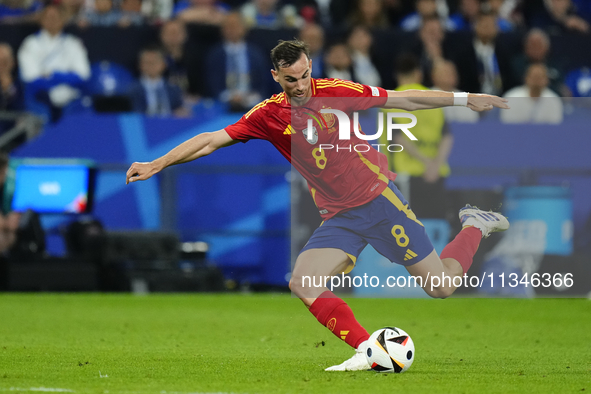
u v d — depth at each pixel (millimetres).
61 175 33438
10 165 33781
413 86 30406
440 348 20047
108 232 34281
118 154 36062
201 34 44812
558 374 15359
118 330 23281
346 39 45469
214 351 18828
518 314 29125
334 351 19078
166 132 36188
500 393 12930
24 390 12781
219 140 15547
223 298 32906
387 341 14992
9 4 47750
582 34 47375
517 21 52562
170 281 34219
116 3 47438
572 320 27375
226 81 43438
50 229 35375
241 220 35594
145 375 14688
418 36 45188
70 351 18469
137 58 43594
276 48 14758
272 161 35719
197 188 35625
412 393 12727
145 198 35656
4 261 33750
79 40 43219
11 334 22000
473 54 45781
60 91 42438
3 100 41969
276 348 19641
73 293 33906
